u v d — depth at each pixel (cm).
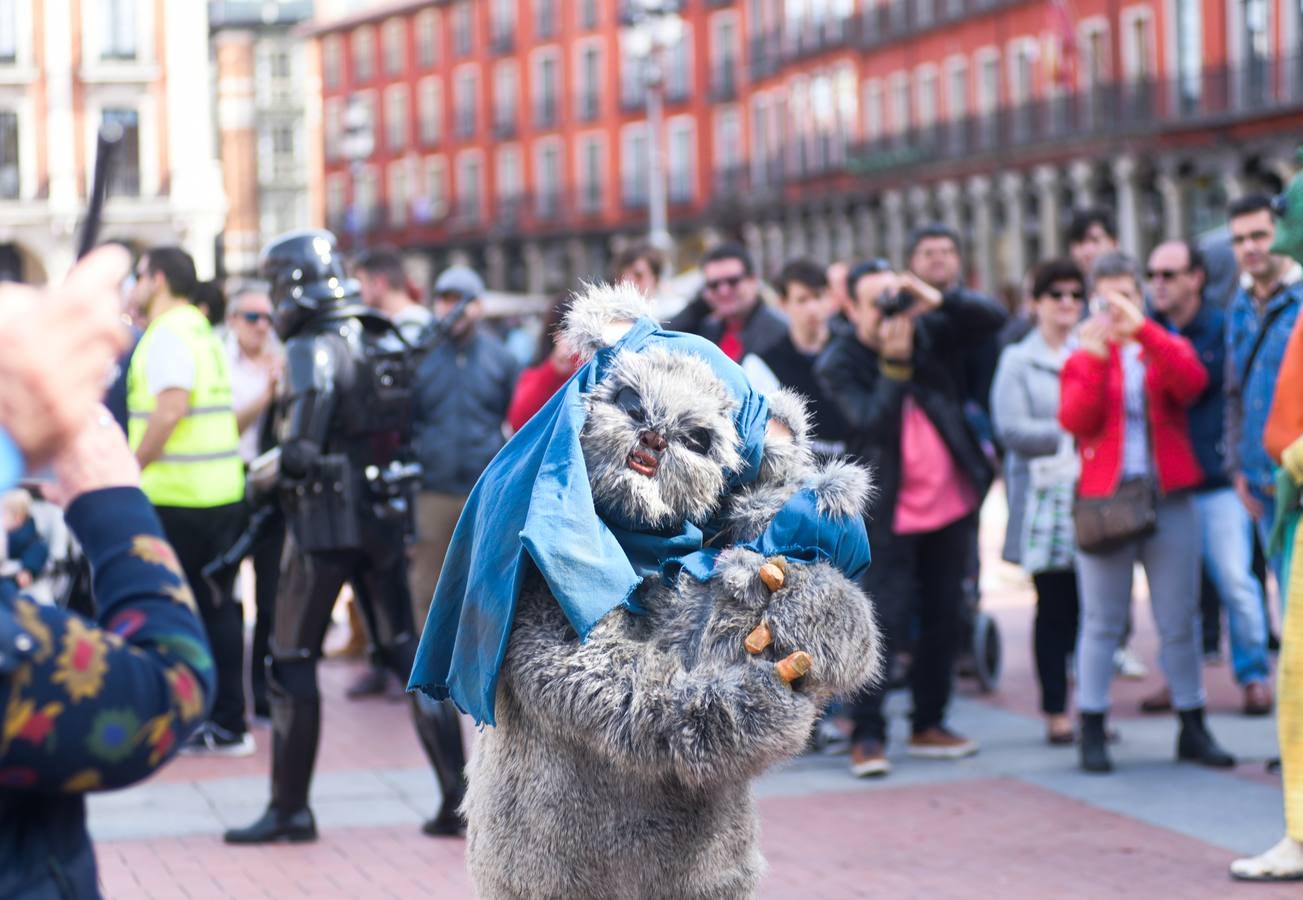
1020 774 659
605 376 294
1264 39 3888
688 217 6725
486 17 7669
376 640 581
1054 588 714
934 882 512
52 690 175
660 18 3136
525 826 289
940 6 5159
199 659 189
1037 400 712
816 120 5912
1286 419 513
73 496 195
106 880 521
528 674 278
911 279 647
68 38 4638
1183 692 664
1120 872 516
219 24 8875
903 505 669
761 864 308
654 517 279
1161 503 650
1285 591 505
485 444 823
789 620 272
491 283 7806
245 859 547
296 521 552
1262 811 586
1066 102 4503
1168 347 626
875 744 661
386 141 8375
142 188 4684
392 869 534
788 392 309
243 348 826
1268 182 3931
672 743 268
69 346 175
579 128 7250
